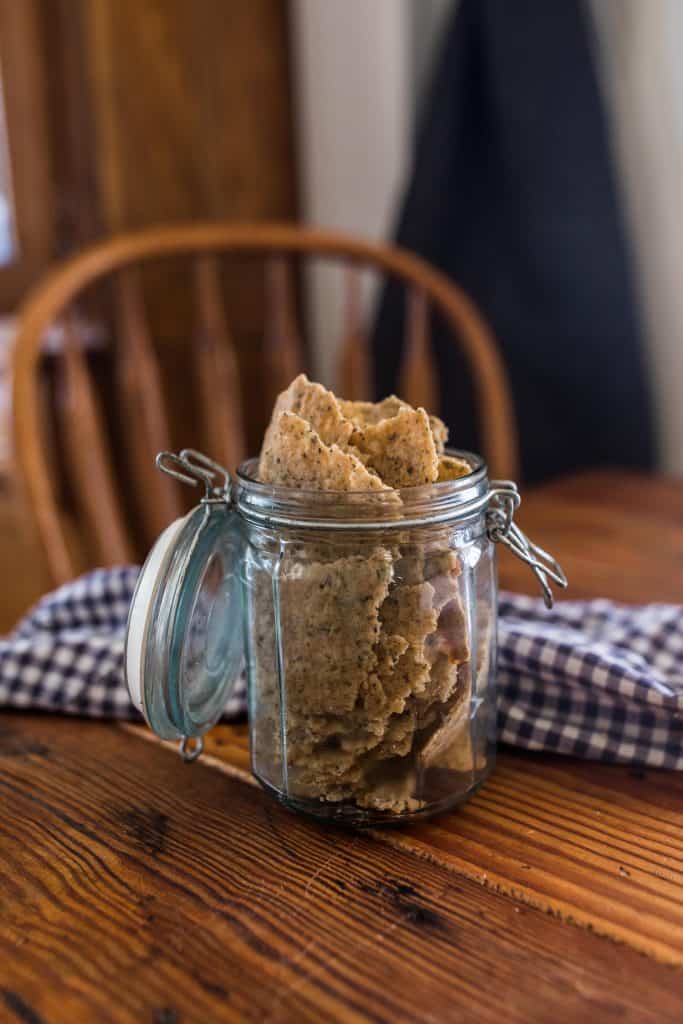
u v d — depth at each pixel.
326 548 0.46
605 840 0.48
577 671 0.55
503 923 0.43
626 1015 0.39
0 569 1.29
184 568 0.48
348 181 1.52
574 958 0.41
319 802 0.49
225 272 1.38
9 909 0.44
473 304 1.37
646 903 0.44
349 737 0.48
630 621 0.63
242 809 0.51
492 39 1.26
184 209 1.31
